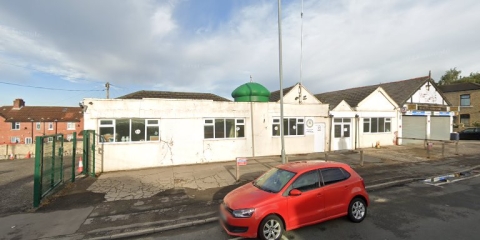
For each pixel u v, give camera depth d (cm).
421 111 2130
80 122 4228
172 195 773
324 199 500
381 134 1955
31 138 3934
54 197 759
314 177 511
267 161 1306
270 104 1484
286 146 1539
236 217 449
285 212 463
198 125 1313
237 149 1395
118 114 1173
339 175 538
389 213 585
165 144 1248
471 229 489
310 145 1617
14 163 1564
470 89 3183
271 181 531
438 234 469
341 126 1772
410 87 2191
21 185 927
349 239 456
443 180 920
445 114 2278
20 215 620
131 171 1141
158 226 547
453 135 2348
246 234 445
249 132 1428
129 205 687
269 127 1481
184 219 583
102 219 591
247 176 988
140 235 518
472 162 1259
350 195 529
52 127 4062
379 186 829
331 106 1739
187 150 1288
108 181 952
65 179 981
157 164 1234
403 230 490
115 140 1173
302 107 1594
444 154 1518
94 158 1076
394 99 2147
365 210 546
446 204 645
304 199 480
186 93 1683
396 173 1011
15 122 3884
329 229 500
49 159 769
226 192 790
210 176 1005
